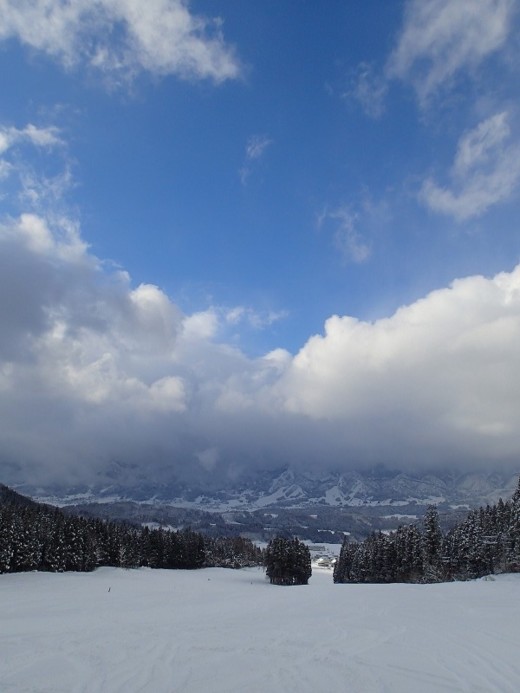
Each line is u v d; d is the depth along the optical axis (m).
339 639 18.50
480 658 14.91
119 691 11.48
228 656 15.34
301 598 40.72
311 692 11.31
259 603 37.16
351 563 117.69
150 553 116.56
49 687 11.87
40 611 33.03
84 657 15.34
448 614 26.59
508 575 60.34
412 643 17.56
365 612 28.02
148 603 39.62
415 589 45.78
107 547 100.19
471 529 80.19
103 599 43.88
